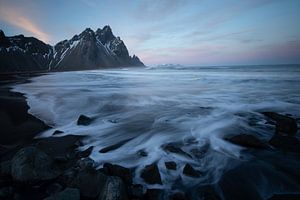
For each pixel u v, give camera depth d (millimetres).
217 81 34375
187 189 5332
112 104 16703
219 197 5086
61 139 8719
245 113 13133
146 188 5262
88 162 5988
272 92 21094
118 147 8086
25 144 8164
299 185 5531
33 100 18234
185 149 7828
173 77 48562
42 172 5348
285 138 7938
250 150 7555
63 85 32344
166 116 12867
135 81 39344
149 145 8289
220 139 8766
